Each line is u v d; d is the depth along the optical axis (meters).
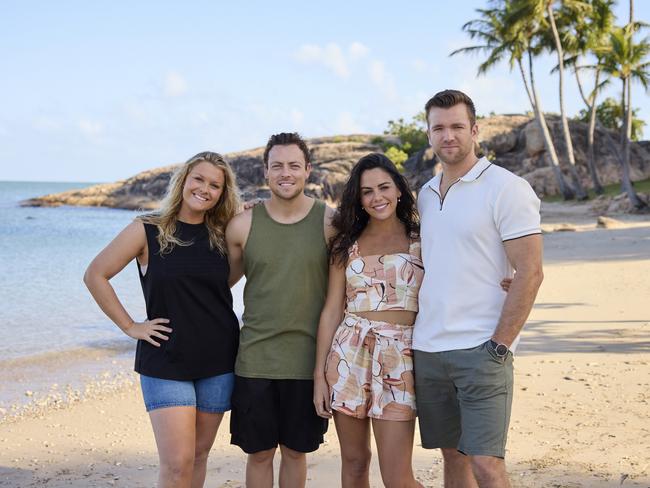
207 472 4.46
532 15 35.31
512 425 4.97
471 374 3.14
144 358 3.46
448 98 3.29
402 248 3.54
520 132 50.50
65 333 10.09
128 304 12.94
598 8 37.47
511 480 3.99
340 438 3.54
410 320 3.48
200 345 3.48
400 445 3.38
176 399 3.38
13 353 8.73
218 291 3.57
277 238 3.59
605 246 18.80
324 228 3.62
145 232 3.55
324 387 3.51
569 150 39.78
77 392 6.90
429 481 4.10
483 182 3.21
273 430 3.61
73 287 15.92
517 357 7.02
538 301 10.63
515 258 3.09
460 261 3.20
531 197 3.11
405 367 3.38
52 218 55.66
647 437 4.62
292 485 3.71
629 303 9.91
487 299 3.18
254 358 3.57
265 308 3.58
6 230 40.75
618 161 46.75
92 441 5.32
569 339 7.74
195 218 3.67
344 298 3.63
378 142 62.19
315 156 59.56
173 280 3.46
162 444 3.34
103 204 75.75
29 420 5.93
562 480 3.96
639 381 5.93
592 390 5.75
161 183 73.19
